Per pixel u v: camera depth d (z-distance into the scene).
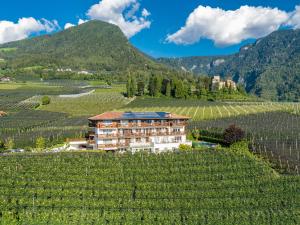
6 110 182.75
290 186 71.19
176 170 79.44
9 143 111.38
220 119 164.88
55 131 137.25
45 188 70.69
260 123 152.50
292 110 191.25
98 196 67.75
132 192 69.19
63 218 61.31
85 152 99.50
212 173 78.31
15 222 60.59
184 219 60.81
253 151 103.31
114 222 60.50
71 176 75.12
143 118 113.50
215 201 64.88
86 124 151.88
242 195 68.44
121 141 111.31
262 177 76.31
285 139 116.94
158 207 64.06
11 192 68.44
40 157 89.00
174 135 117.88
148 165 82.56
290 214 62.00
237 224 59.97
